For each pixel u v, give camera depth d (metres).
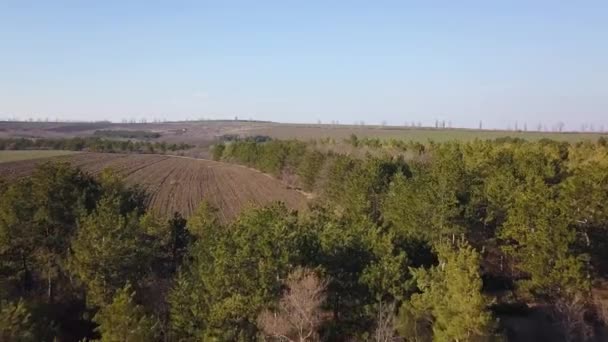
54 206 45.12
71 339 38.22
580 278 37.81
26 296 40.69
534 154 62.38
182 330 33.97
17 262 43.84
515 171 57.84
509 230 43.56
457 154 70.88
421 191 47.69
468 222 47.12
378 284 35.62
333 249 38.00
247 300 32.81
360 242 38.88
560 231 38.97
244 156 173.62
